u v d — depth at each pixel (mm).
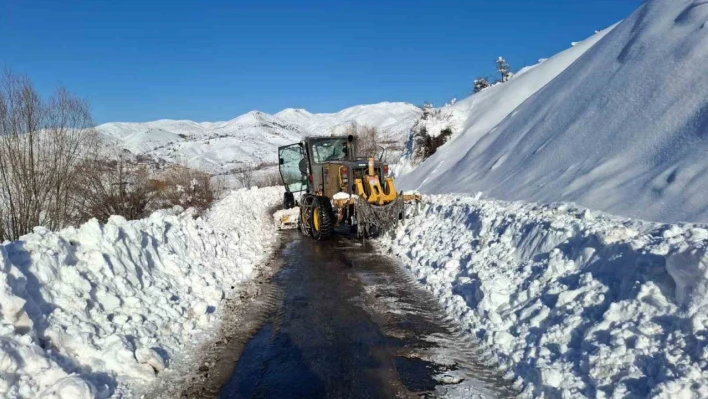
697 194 6551
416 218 11406
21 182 12297
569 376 4031
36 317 4305
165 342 5113
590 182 8805
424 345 5215
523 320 5301
